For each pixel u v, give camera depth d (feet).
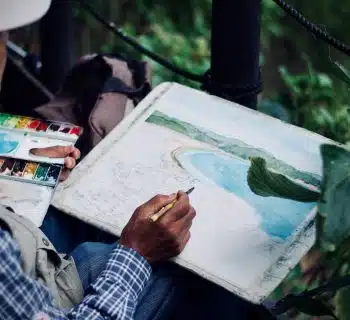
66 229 7.05
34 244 5.90
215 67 7.70
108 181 6.89
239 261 6.18
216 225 6.45
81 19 16.01
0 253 5.24
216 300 6.76
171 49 15.55
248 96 7.76
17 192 6.69
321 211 6.40
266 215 6.50
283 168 6.87
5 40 6.40
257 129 7.27
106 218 6.59
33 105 9.70
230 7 7.32
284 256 6.20
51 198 6.67
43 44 10.30
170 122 7.38
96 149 7.17
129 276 5.93
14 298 5.29
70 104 8.46
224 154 7.04
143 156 7.08
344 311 7.02
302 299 6.70
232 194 6.68
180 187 6.79
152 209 6.17
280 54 16.63
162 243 6.08
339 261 7.30
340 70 7.19
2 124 7.39
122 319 5.74
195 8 17.38
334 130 8.76
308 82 9.43
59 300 5.97
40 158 7.00
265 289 5.98
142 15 17.20
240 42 7.47
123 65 8.68
